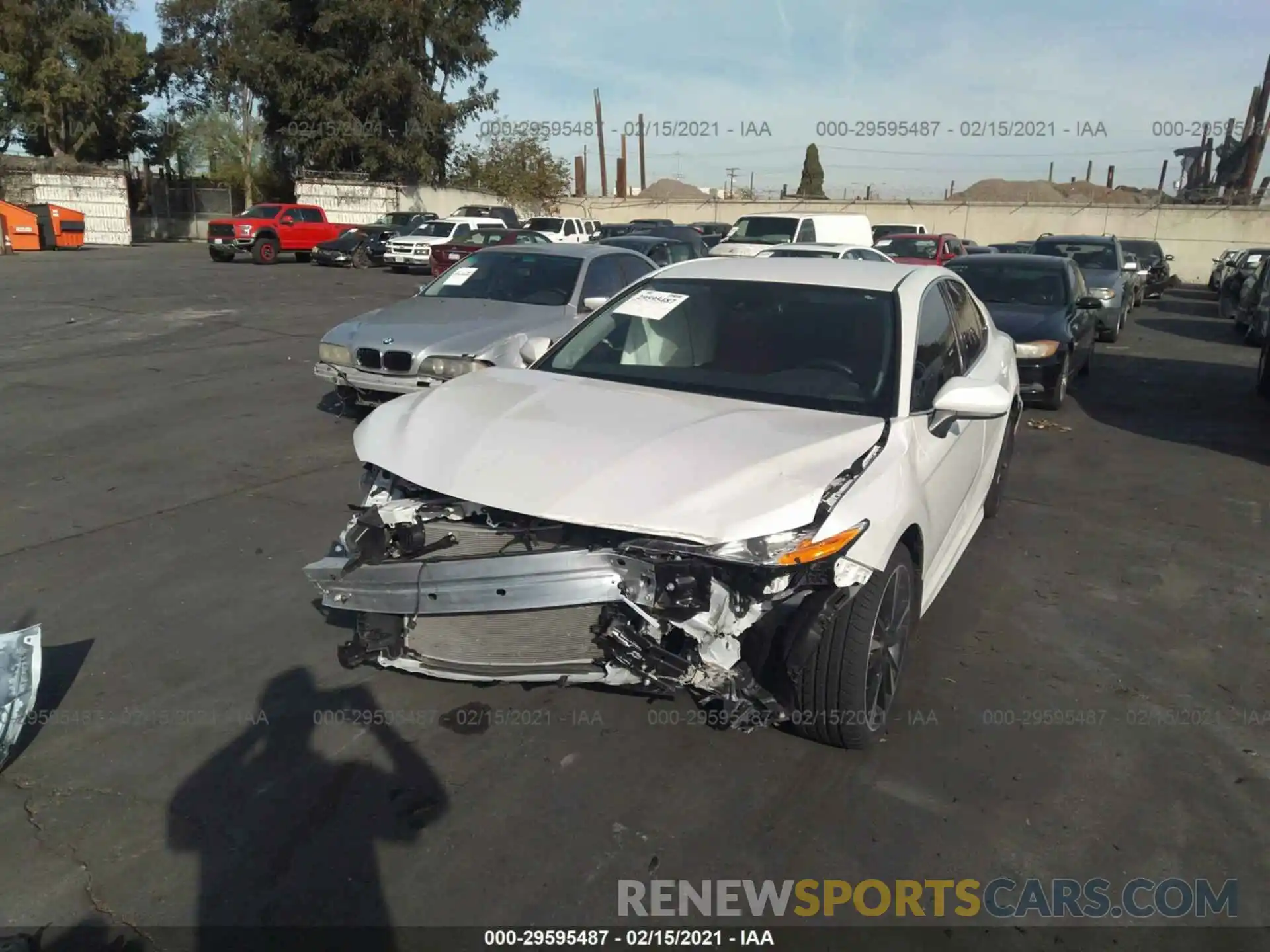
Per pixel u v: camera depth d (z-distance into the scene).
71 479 6.54
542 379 4.18
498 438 3.42
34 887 2.73
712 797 3.22
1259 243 37.53
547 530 3.14
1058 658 4.31
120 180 38.12
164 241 42.62
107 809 3.09
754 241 19.72
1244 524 6.31
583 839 3.00
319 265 29.31
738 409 3.71
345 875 2.82
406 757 3.39
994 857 2.97
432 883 2.79
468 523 3.32
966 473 4.55
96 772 3.28
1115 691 4.02
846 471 3.22
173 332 13.52
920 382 4.00
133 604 4.59
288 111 42.19
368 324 8.05
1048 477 7.40
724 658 3.04
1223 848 3.04
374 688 3.85
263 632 4.33
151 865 2.84
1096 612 4.84
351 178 42.28
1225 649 4.45
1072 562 5.53
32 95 42.88
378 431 3.74
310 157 42.59
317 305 17.53
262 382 10.10
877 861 2.94
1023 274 10.97
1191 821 3.17
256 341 12.95
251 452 7.35
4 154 39.97
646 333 4.41
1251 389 11.82
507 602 3.07
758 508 2.98
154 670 3.98
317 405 9.06
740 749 3.49
